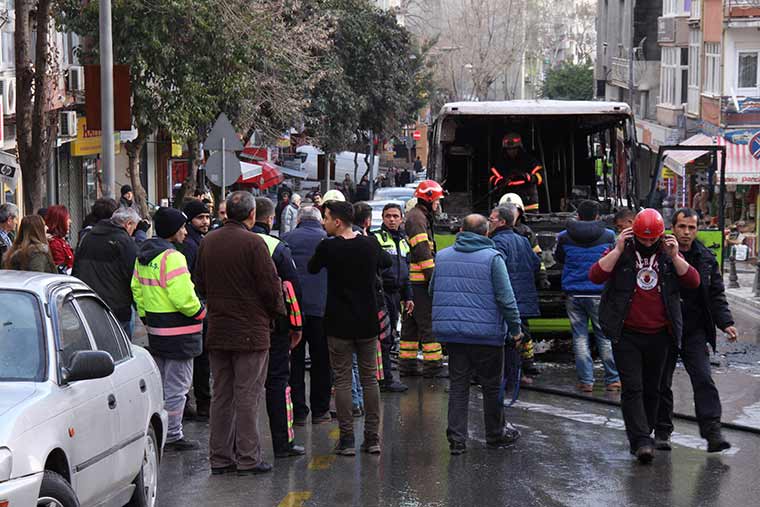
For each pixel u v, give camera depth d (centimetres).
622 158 2052
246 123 4009
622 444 1274
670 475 1134
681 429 1369
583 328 1593
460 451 1221
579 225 1583
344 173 7719
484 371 1233
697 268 1219
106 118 2256
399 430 1349
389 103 6106
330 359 1311
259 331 1128
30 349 813
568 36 14362
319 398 1390
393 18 6150
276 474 1140
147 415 964
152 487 991
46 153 2059
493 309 1209
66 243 1611
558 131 2225
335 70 5503
